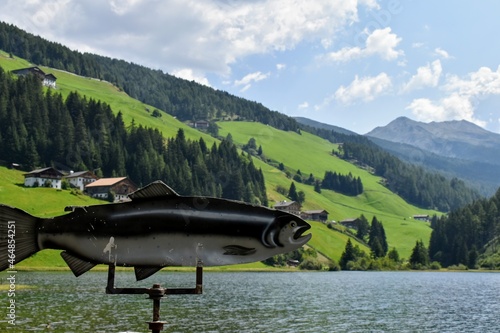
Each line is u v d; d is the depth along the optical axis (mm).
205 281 115812
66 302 59344
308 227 5738
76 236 5902
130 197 5910
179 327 45594
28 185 143625
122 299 64688
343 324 52344
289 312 60312
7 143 159875
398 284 123812
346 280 135125
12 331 39656
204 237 5777
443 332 49812
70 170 164250
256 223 5723
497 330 51344
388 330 49875
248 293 85062
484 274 185000
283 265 168375
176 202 5887
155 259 5840
